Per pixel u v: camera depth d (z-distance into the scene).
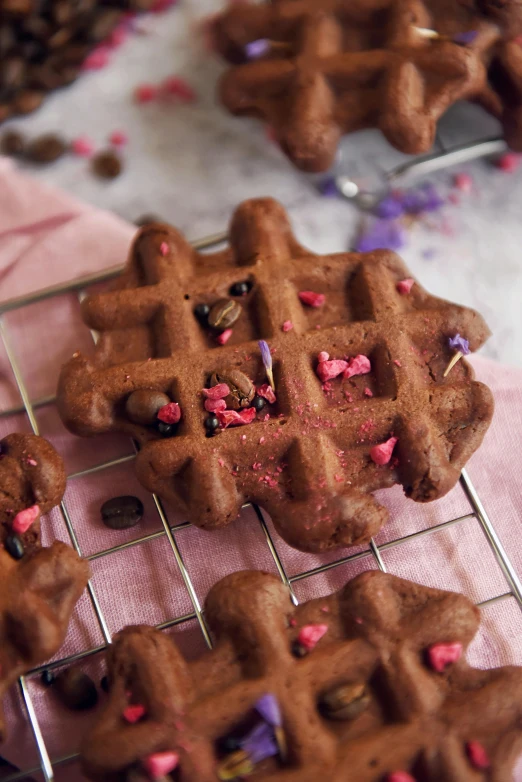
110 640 0.41
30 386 0.44
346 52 0.44
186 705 0.38
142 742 0.38
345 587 0.40
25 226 0.45
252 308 0.42
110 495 0.43
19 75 0.47
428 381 0.41
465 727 0.38
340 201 0.48
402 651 0.39
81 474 0.42
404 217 0.47
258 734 0.38
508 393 0.44
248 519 0.42
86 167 0.48
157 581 0.42
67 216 0.45
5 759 0.40
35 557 0.39
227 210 0.47
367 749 0.38
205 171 0.48
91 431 0.41
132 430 0.41
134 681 0.39
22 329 0.44
